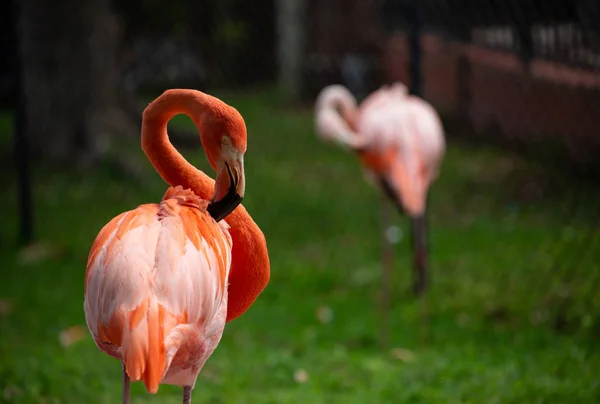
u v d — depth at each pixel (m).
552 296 8.90
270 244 11.82
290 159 17.72
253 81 24.28
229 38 20.34
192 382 4.11
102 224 12.74
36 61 16.36
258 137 19.81
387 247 8.57
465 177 15.50
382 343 8.15
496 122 17.52
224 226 4.16
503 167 15.89
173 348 3.46
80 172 16.03
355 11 24.00
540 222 12.07
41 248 11.58
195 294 3.59
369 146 8.67
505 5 15.68
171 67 23.97
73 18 16.39
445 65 20.09
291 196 14.48
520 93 15.95
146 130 4.39
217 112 4.08
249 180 15.66
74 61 16.45
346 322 8.88
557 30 13.20
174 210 3.87
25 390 6.45
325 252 11.48
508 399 6.15
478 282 9.64
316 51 24.80
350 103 10.16
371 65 23.39
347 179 15.99
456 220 12.80
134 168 15.75
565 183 13.84
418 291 9.41
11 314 8.99
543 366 6.99
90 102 16.62
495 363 7.29
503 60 16.62
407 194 8.34
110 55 17.47
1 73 20.89
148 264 3.56
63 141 16.47
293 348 8.00
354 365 7.45
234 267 4.26
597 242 9.98
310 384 6.92
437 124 9.00
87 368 7.18
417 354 7.77
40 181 15.50
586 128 13.27
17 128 11.78
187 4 19.38
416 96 9.45
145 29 19.94
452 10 18.39
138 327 3.39
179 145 17.91
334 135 9.03
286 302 9.59
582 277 9.10
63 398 6.36
